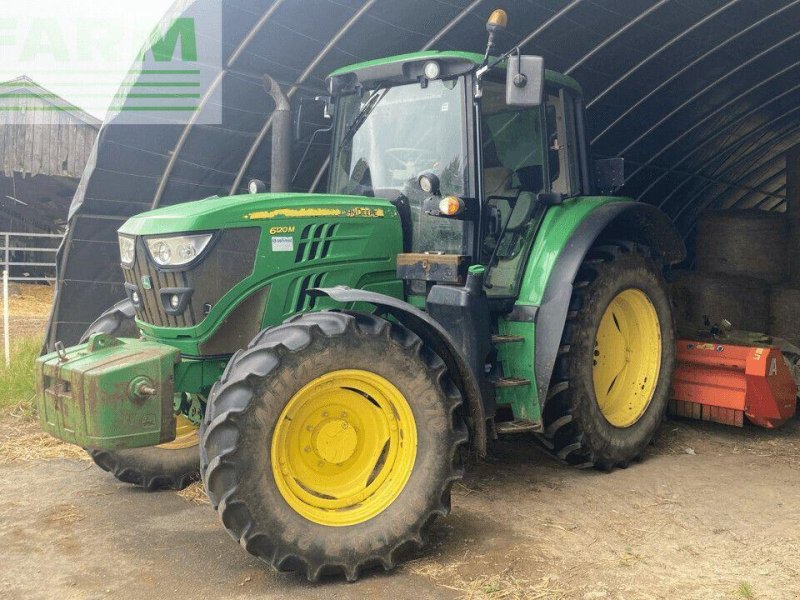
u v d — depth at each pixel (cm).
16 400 592
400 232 418
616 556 342
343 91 456
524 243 445
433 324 341
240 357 318
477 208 404
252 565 332
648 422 489
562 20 584
